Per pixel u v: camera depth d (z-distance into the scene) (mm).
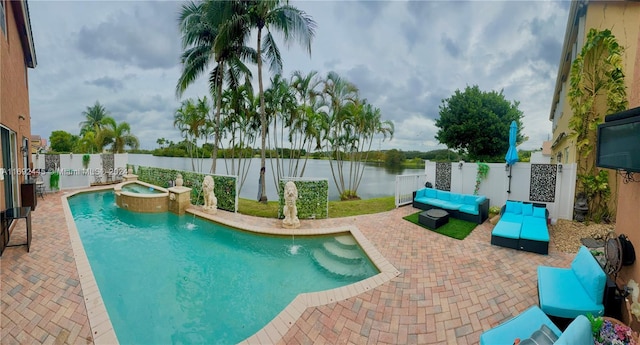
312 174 28000
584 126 7727
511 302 3955
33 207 9508
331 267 5793
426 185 10867
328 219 8836
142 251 6629
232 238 7539
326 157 19188
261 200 12336
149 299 4594
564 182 8008
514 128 8844
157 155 28109
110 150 21156
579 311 3127
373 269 5523
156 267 5793
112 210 10523
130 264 5914
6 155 7473
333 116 15047
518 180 8867
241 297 4680
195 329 3869
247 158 19125
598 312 3119
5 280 4531
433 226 7477
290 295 4738
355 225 8055
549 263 5188
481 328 3449
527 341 2455
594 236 6484
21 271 4852
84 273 4789
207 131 18141
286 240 7344
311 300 4082
